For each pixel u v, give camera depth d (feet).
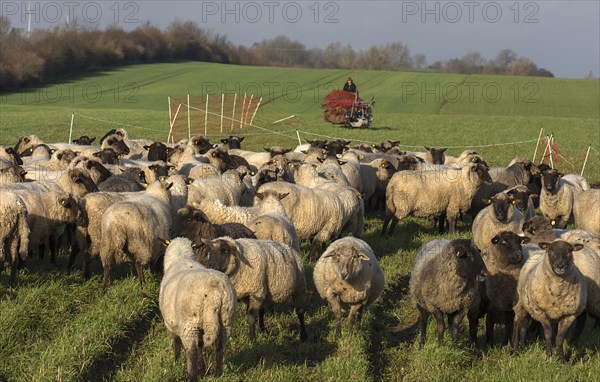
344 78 402.93
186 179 62.03
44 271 54.24
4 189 50.75
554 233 51.90
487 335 45.55
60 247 61.62
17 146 92.94
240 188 65.16
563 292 40.88
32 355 39.70
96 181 64.64
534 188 88.74
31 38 399.85
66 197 53.26
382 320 50.03
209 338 34.40
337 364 39.91
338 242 44.80
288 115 250.78
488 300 44.88
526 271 43.19
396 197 73.61
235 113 240.12
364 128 215.51
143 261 49.98
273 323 47.47
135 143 102.73
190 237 47.16
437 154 101.91
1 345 40.50
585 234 49.34
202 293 34.42
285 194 55.31
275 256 43.34
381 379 40.42
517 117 266.36
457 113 289.12
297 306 45.27
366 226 79.36
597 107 316.40
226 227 48.39
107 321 43.96
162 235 51.06
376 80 396.16
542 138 200.95
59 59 378.32
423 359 41.01
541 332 47.34
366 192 85.97
